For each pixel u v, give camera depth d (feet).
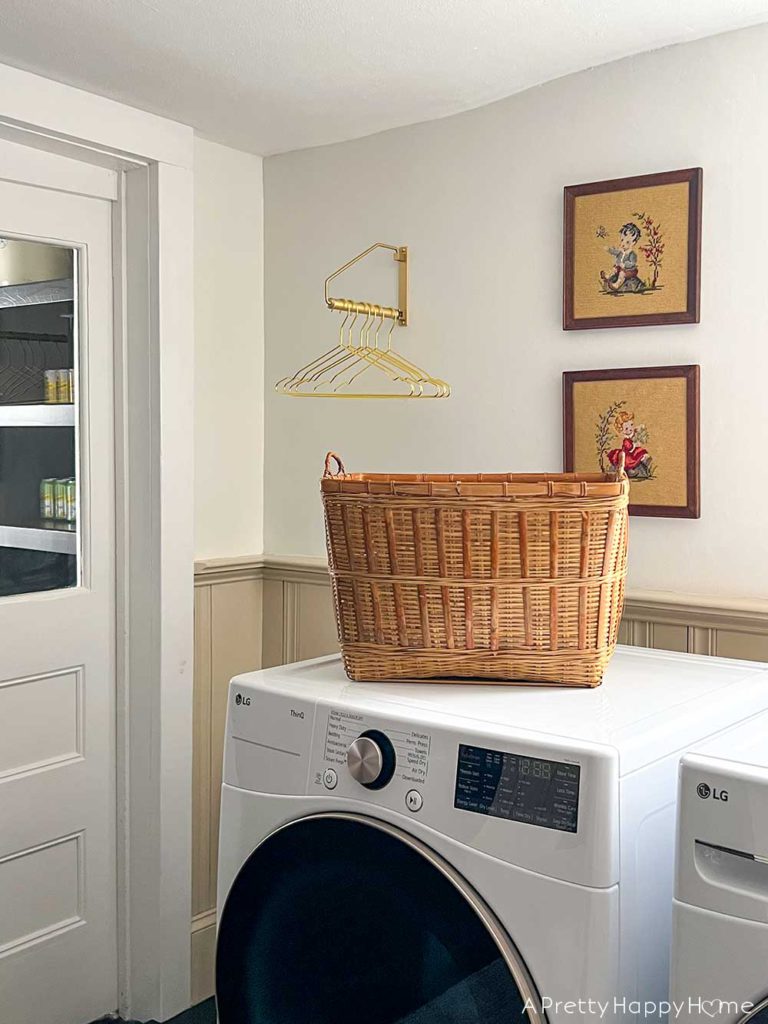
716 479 7.20
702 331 7.21
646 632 7.46
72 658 8.48
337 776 5.28
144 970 8.77
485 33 6.97
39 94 7.44
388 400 8.84
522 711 5.16
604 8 6.63
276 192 9.48
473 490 5.43
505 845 4.66
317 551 9.34
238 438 9.46
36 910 8.32
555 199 7.85
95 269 8.48
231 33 6.88
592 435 7.67
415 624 5.65
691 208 7.14
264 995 5.60
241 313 9.44
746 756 4.20
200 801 9.17
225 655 9.34
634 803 4.58
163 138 8.32
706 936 4.08
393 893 5.03
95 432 8.56
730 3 6.58
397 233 8.73
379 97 8.04
